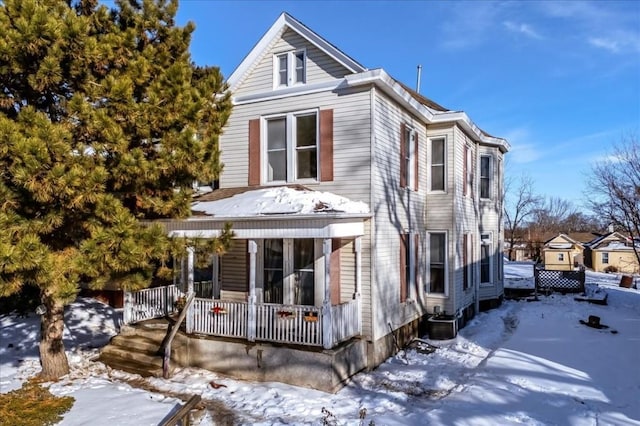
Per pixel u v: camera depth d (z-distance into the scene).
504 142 17.00
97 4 8.02
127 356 9.57
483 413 6.83
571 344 10.76
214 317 9.54
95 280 6.96
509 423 6.51
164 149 7.44
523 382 8.21
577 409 7.01
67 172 6.10
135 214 8.27
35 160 5.68
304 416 7.02
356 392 8.11
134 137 7.46
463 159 14.05
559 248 34.91
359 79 9.62
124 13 8.18
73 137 6.89
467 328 13.20
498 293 16.70
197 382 8.61
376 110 9.92
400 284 11.09
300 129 10.83
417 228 12.45
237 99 11.50
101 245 6.55
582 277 18.34
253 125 11.31
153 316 11.34
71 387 8.13
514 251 47.66
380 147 10.11
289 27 10.73
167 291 11.78
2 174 6.02
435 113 12.95
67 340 11.05
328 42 10.16
